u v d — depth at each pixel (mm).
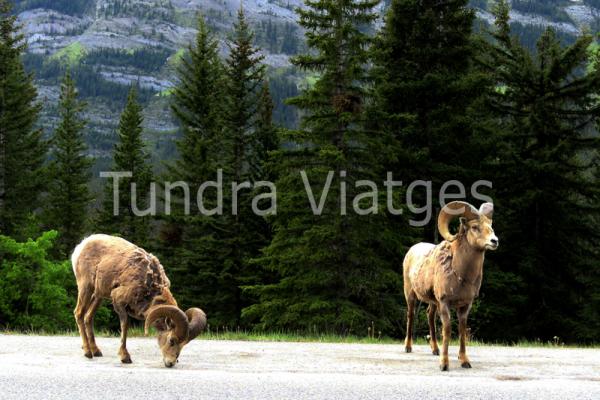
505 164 26750
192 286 33594
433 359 9820
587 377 8211
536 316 26844
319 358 9602
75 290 30594
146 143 47875
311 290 22844
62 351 9891
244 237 33312
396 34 26672
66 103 50062
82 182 49219
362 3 22906
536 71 28344
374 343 13367
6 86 40875
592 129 29516
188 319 8430
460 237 9102
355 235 22078
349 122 22453
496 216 26625
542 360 9891
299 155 23297
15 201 41062
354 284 21844
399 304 23625
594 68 31453
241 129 36125
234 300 32938
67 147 49156
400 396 6750
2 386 6949
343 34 22562
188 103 39688
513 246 27266
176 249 34344
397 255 24203
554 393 6969
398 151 23875
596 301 26609
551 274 27500
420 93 25297
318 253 21766
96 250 9117
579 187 27344
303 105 23203
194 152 37188
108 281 8805
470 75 25375
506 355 10578
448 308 9031
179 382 7223
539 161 26828
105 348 10430
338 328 21625
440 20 26453
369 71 23828
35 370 7836
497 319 26859
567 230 27609
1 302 27609
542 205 27234
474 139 25969
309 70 23500
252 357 9586
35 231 39750
